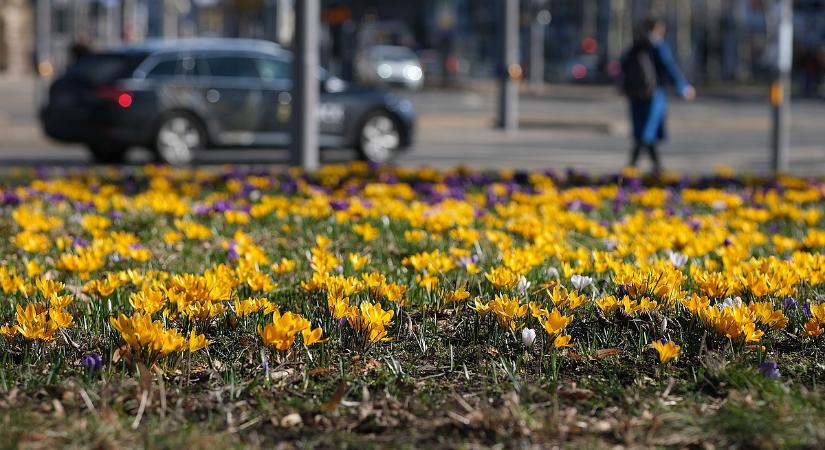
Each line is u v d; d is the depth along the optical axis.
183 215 9.76
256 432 4.27
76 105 19.23
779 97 17.47
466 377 4.89
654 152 16.91
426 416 4.43
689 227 9.06
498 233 8.10
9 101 39.03
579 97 51.53
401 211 9.51
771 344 5.32
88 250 6.75
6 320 5.69
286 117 20.50
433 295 6.19
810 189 13.22
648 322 5.48
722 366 4.80
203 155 21.73
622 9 100.25
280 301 6.15
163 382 4.66
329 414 4.44
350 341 5.24
